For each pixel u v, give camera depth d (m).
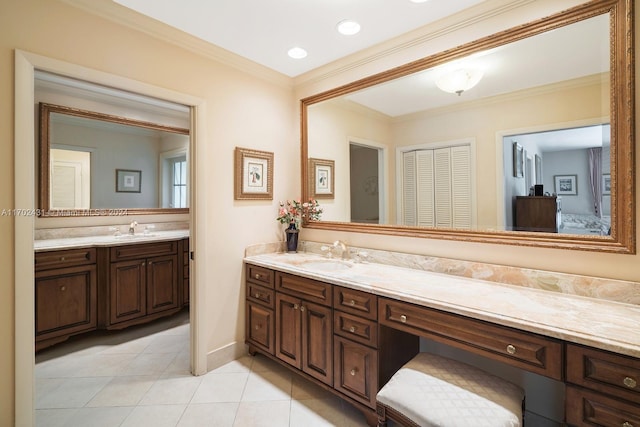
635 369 1.00
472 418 1.14
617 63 1.42
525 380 1.72
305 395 2.02
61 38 1.67
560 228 1.61
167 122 3.88
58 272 2.61
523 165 1.72
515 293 1.56
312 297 2.00
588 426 1.09
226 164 2.43
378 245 2.33
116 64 1.87
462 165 1.95
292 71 2.69
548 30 1.61
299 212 2.82
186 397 1.99
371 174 2.37
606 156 1.47
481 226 1.88
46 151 2.96
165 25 2.01
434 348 2.02
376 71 2.31
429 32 2.01
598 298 1.46
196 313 2.26
